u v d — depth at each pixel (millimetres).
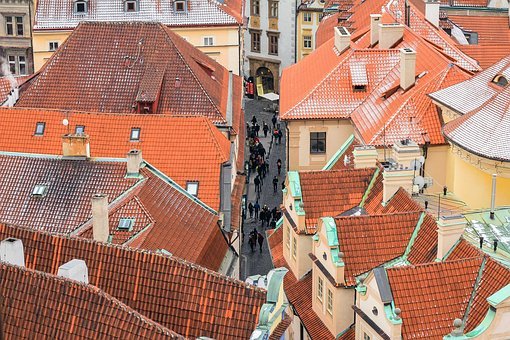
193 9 111500
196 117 75188
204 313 43750
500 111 64625
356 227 54250
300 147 83188
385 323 46188
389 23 88125
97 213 56906
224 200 70812
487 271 47375
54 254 47688
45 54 110938
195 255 59375
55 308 41000
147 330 39281
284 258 64312
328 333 54344
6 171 64500
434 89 76875
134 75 87125
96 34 89688
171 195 64062
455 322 43531
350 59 84875
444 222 49938
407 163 62594
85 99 86312
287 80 93312
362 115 79562
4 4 115688
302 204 60094
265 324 42156
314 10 148500
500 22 105875
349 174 62062
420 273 47250
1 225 49094
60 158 64750
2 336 38469
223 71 98062
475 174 64250
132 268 46000
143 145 74375
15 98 87562
